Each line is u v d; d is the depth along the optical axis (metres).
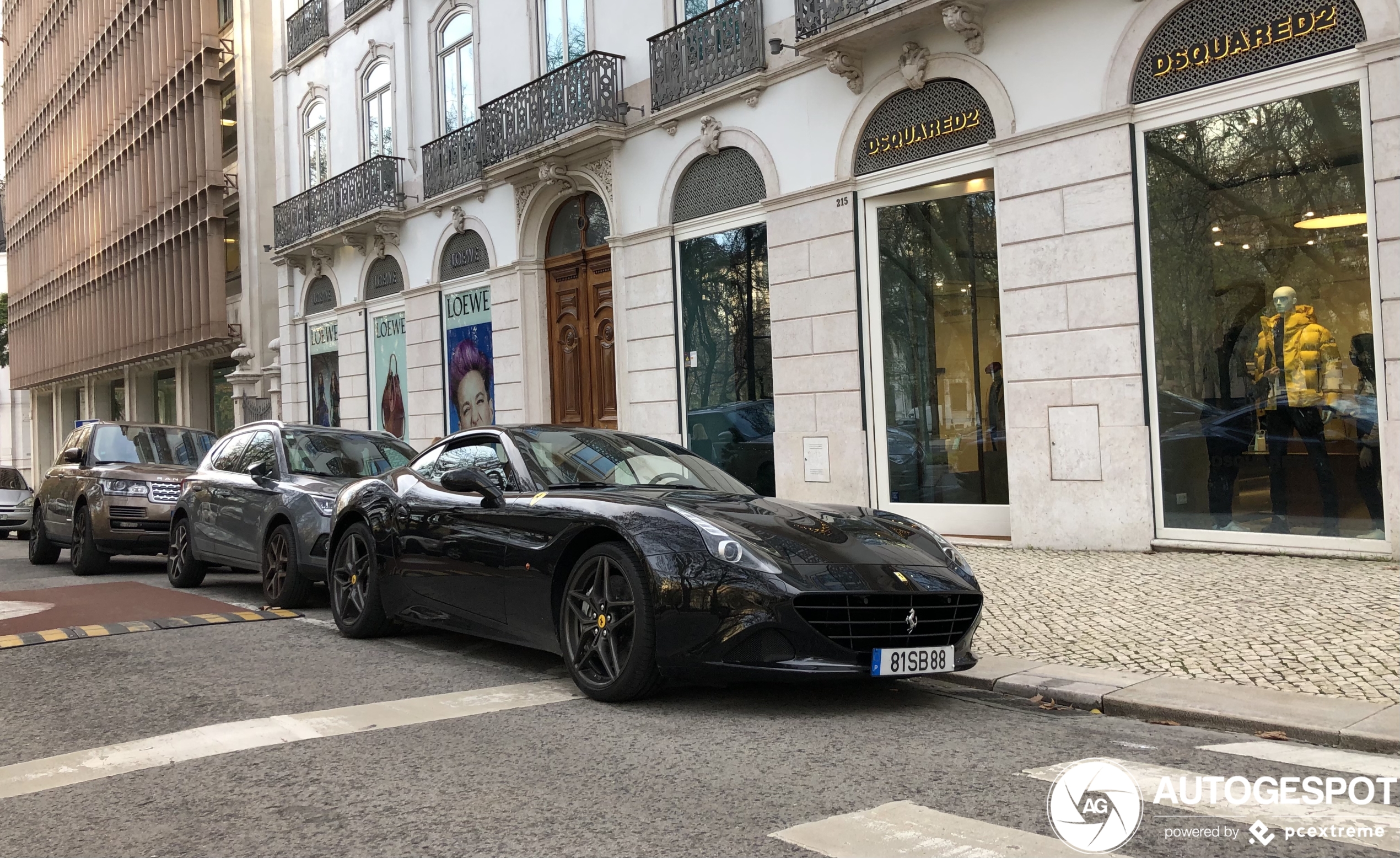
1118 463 10.09
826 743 4.46
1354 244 8.80
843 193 12.55
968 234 11.62
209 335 29.89
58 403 45.81
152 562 13.89
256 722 4.98
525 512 5.76
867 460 12.44
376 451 9.90
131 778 4.18
